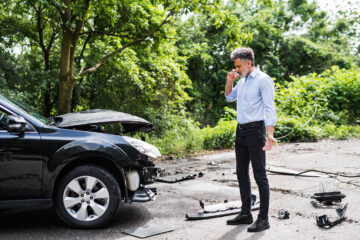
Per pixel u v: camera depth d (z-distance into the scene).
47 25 11.65
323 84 15.59
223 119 13.10
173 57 15.80
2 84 9.45
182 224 3.86
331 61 29.17
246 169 3.79
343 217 3.81
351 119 15.38
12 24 10.65
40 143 3.63
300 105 14.04
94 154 3.70
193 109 21.30
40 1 7.66
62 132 3.77
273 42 26.41
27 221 4.02
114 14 10.56
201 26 22.20
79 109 13.03
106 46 12.06
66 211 3.69
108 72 12.69
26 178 3.58
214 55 23.11
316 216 3.76
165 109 13.57
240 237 3.41
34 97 11.18
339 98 14.90
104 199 3.77
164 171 7.03
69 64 9.80
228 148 10.44
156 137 12.31
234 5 25.31
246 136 3.59
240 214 3.81
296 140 11.66
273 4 10.96
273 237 3.38
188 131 12.26
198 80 22.39
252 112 3.56
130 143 4.00
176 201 4.82
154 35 11.12
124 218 4.11
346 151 8.88
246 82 3.62
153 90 13.57
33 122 3.71
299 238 3.34
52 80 10.78
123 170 3.82
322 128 12.70
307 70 30.23
